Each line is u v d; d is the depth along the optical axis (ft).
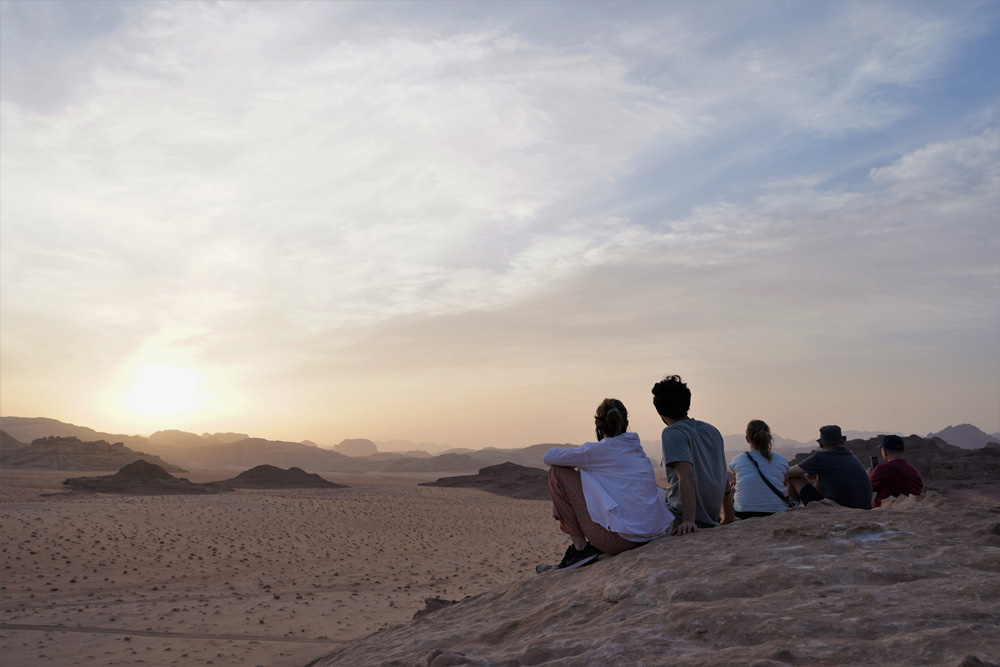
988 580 11.04
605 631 12.27
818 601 11.28
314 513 160.04
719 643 10.50
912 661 8.49
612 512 18.84
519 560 107.14
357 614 66.49
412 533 140.77
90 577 83.35
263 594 77.10
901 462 27.71
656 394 20.77
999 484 173.68
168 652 51.49
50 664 48.42
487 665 11.94
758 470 25.02
